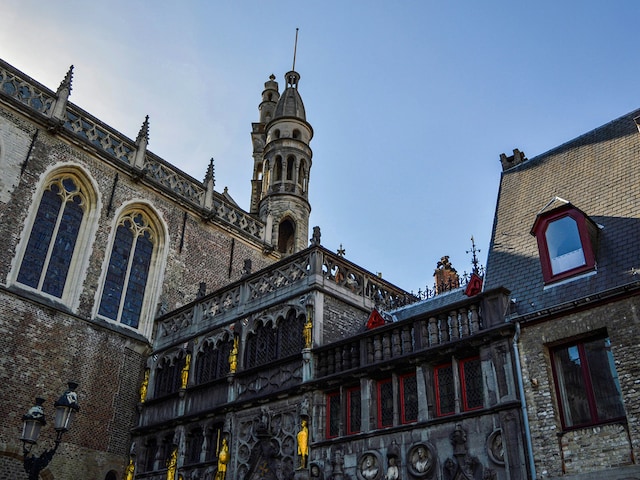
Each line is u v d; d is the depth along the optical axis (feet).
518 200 69.41
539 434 48.80
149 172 112.57
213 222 119.03
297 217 132.05
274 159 137.39
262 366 73.82
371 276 82.38
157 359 95.55
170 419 83.87
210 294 90.43
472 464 51.62
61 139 100.01
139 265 106.42
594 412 47.96
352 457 60.49
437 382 58.39
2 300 84.79
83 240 98.89
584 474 45.39
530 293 56.95
